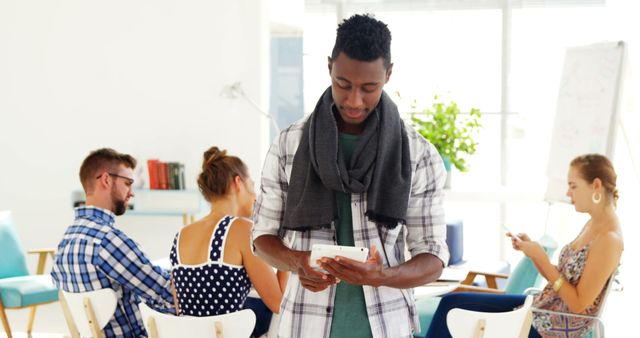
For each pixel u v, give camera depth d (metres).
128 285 3.07
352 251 1.74
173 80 6.19
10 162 6.18
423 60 6.48
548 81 6.34
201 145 6.21
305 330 1.91
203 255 2.80
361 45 1.71
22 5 6.13
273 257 1.90
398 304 1.92
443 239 1.94
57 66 6.16
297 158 1.91
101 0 6.15
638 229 5.93
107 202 3.26
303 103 6.45
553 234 6.33
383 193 1.86
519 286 3.86
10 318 5.70
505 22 6.38
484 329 2.71
